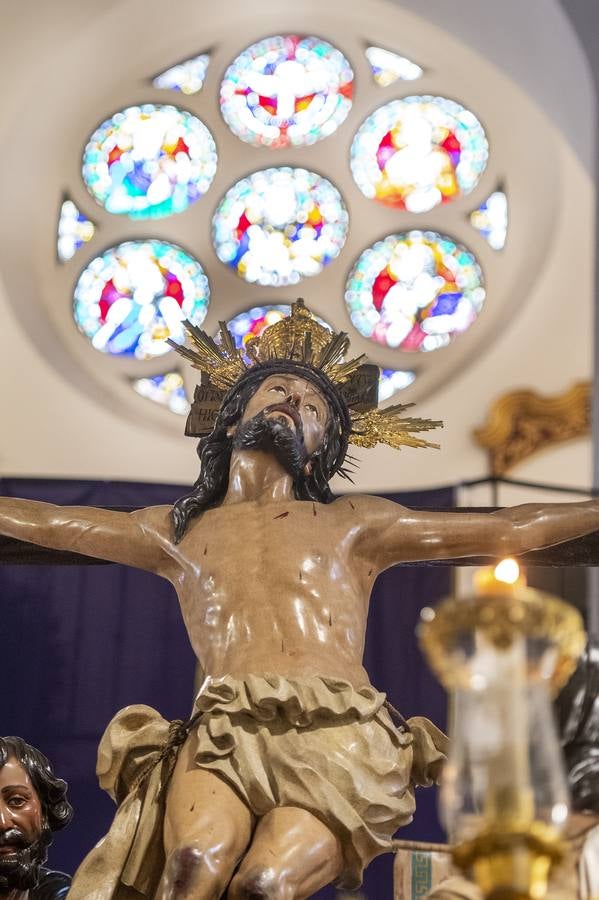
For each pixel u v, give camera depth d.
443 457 16.45
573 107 13.95
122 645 13.62
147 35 18.20
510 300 17.53
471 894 5.09
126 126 18.48
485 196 18.08
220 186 18.48
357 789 5.35
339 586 5.98
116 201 18.39
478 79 18.23
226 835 5.16
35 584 13.74
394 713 5.83
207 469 6.40
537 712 2.79
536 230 17.69
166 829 5.31
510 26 14.49
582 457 16.25
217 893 5.09
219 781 5.39
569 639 2.82
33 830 5.98
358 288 18.02
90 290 18.05
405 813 5.42
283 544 6.04
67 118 18.23
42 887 6.09
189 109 18.56
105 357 17.78
